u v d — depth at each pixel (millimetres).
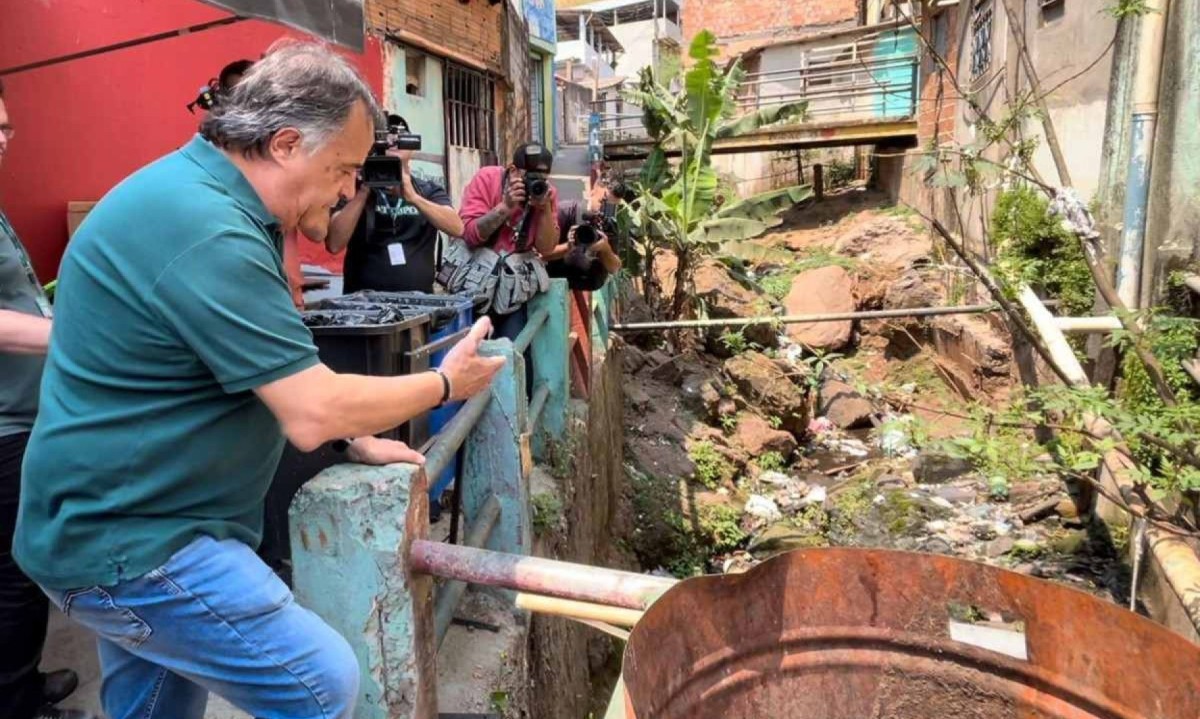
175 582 1422
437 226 3650
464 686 2277
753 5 24797
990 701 1594
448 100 11234
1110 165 5465
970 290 9367
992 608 1587
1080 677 1507
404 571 1612
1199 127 4285
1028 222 6418
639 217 10641
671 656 1452
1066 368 4367
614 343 7461
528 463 2898
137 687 1700
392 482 1603
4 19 4195
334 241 3477
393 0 9453
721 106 11117
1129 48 5207
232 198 1435
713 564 6770
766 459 8414
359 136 1545
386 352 2312
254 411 1488
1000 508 6312
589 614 1659
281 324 1393
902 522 6340
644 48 37656
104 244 1372
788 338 10875
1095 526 5602
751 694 1604
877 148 17188
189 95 5559
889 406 9555
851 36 19859
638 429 8102
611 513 6227
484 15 12273
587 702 4219
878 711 1656
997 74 8641
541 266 4062
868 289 11695
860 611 1651
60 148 4555
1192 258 4332
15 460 1964
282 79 1438
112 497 1396
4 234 2053
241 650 1455
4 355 1957
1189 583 3053
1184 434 3018
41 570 1448
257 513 1640
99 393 1396
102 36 4820
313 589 1622
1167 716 1403
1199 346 3988
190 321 1330
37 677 2172
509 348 2744
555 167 18859
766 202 11102
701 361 10461
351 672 1521
